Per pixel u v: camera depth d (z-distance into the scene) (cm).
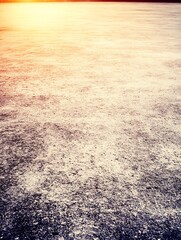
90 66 530
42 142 256
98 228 158
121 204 177
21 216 167
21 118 308
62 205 175
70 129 281
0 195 185
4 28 1130
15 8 2422
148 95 380
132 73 486
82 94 381
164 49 701
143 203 178
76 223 161
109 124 292
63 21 1388
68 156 232
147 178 204
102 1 3547
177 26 1163
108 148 245
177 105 347
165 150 244
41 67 522
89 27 1135
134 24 1237
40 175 206
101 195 185
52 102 353
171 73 487
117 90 398
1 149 244
